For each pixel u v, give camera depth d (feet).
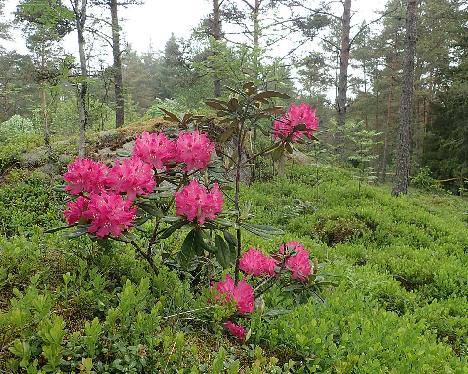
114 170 8.72
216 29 52.47
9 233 18.80
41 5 16.83
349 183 38.42
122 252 11.69
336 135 51.70
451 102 71.26
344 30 52.08
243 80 31.60
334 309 12.66
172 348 7.67
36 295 7.64
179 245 13.16
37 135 37.19
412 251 23.12
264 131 10.66
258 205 30.12
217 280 12.03
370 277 17.70
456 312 16.97
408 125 40.01
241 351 9.26
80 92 18.90
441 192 65.51
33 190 23.24
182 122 10.86
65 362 6.88
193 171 9.94
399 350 10.34
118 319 8.43
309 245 21.57
